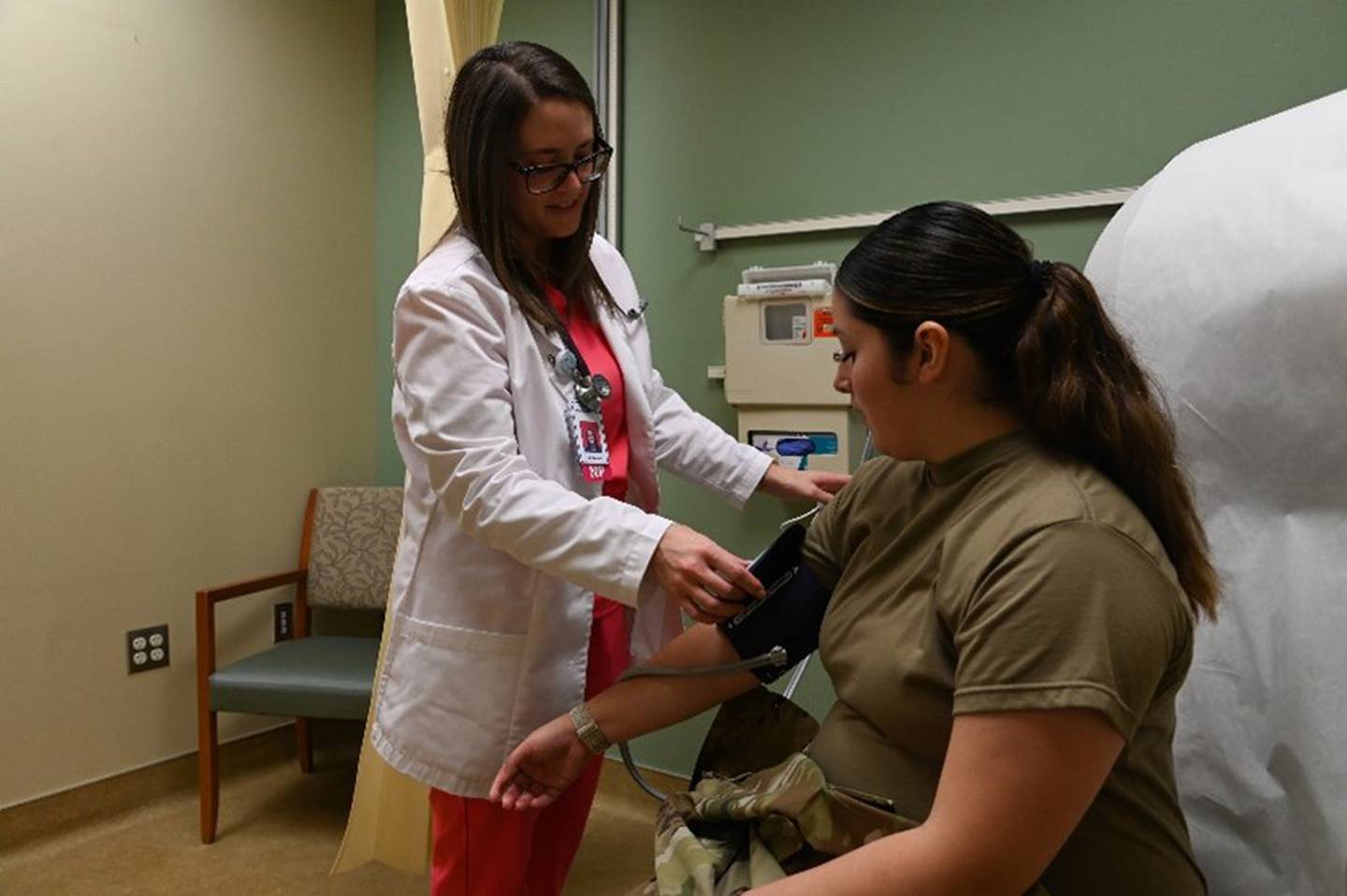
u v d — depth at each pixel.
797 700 2.26
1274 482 0.96
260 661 2.42
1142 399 0.83
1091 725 0.69
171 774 2.57
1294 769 0.94
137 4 2.42
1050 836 0.70
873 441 0.89
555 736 1.12
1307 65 1.70
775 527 2.29
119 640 2.45
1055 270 0.86
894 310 0.83
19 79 2.21
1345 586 0.90
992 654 0.72
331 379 2.93
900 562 0.90
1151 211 1.13
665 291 2.43
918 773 0.86
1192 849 0.95
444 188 2.02
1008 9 1.96
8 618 2.25
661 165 2.41
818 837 0.86
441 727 1.28
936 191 2.06
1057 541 0.73
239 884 2.18
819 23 2.17
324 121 2.87
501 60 1.21
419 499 1.32
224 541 2.67
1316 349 0.90
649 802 2.48
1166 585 0.74
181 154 2.52
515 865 1.33
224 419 2.65
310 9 2.81
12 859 2.25
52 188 2.28
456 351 1.20
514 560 1.27
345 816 2.51
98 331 2.38
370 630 2.97
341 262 2.94
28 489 2.27
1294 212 0.94
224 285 2.63
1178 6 1.80
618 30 2.43
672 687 1.11
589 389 1.31
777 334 2.17
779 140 2.24
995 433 0.85
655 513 1.45
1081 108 1.90
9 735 2.26
